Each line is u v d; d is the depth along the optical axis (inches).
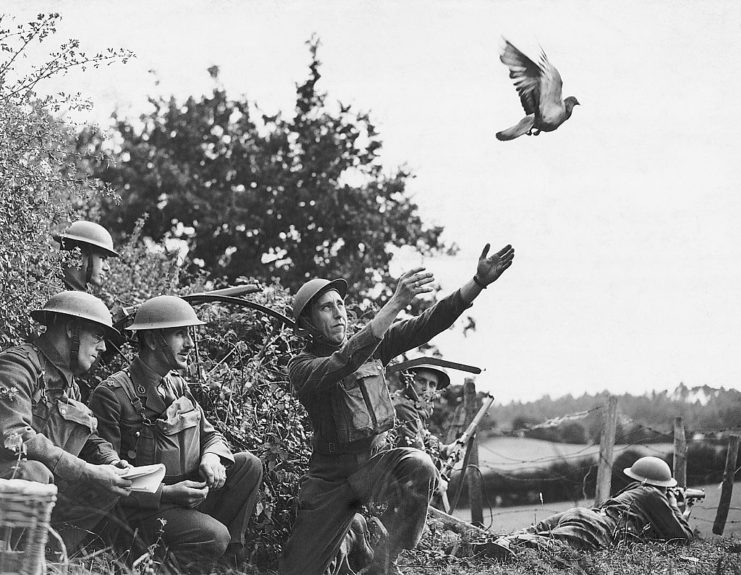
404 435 337.7
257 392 318.7
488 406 421.1
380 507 257.3
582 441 683.4
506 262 269.0
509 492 637.3
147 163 943.7
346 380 263.0
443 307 271.3
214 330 350.6
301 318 272.7
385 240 950.4
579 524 346.6
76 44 276.2
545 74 231.5
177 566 247.8
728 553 326.3
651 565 305.0
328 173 960.9
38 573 180.4
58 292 281.1
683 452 489.7
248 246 944.9
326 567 265.0
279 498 297.1
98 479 234.2
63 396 243.0
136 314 265.9
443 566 308.7
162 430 259.6
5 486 180.4
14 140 264.8
